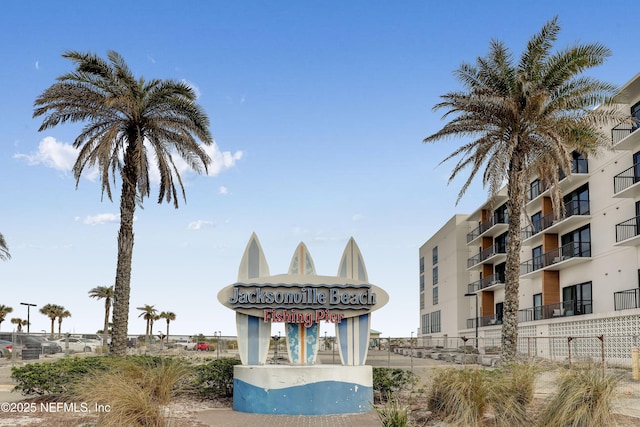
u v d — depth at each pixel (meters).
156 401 13.33
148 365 16.16
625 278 32.34
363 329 15.59
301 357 15.39
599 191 35.50
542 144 24.48
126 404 10.59
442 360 36.28
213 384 16.92
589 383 10.26
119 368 14.20
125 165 23.59
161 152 24.41
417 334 79.12
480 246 58.47
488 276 55.06
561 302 38.03
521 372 11.95
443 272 66.69
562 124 23.84
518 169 24.53
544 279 40.84
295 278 15.55
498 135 25.17
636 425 10.30
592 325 33.00
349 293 15.54
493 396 11.24
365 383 14.52
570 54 23.19
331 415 13.79
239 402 14.35
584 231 37.50
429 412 12.77
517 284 24.11
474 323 57.28
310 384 13.99
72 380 14.11
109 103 21.55
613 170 33.94
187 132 23.98
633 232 31.73
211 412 14.20
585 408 9.79
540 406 10.97
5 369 26.03
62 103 22.44
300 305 15.36
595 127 26.27
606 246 34.44
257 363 15.05
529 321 40.75
